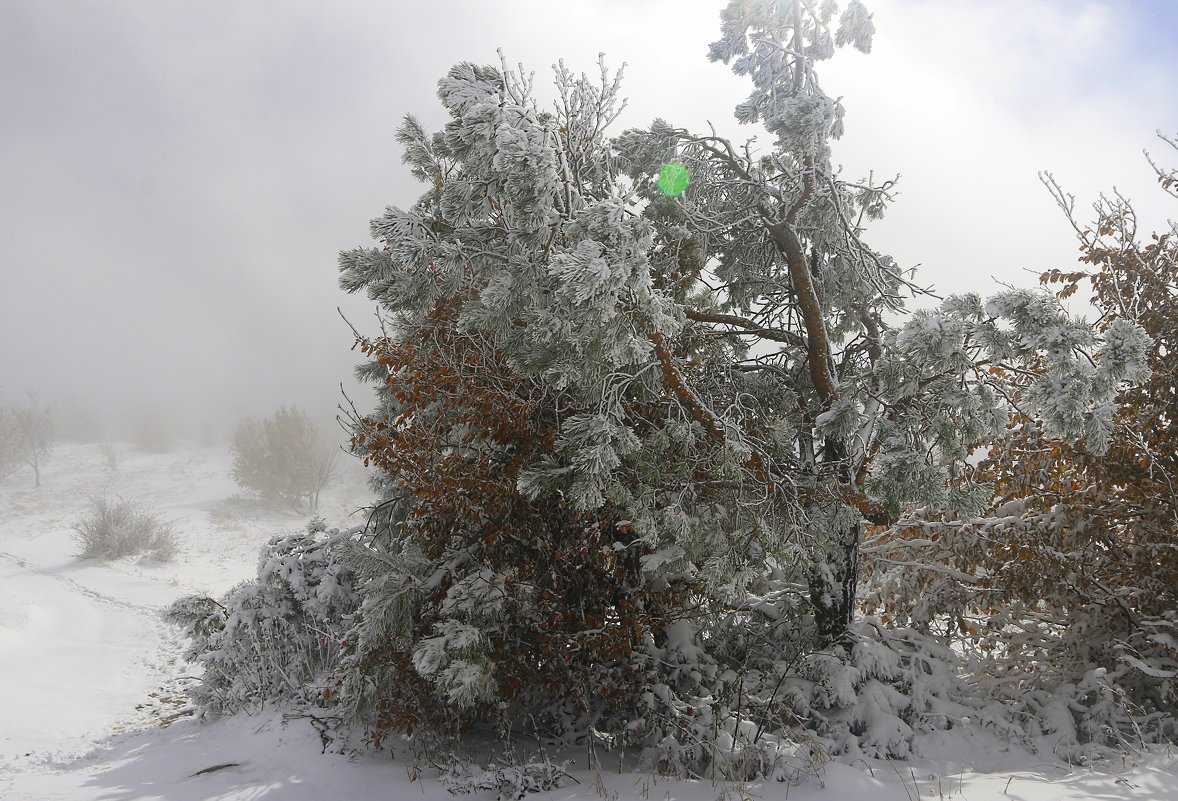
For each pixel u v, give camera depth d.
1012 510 8.05
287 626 8.41
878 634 7.72
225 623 8.35
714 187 7.91
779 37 7.92
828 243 7.94
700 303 8.41
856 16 7.82
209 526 33.91
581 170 6.64
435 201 7.60
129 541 27.11
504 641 6.27
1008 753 6.07
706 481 6.06
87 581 22.44
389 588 6.16
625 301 4.87
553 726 7.13
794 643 7.84
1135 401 7.34
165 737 8.09
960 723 6.53
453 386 6.41
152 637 15.01
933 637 8.12
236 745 7.05
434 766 6.27
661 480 5.98
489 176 5.47
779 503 6.22
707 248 7.66
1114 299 8.05
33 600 19.12
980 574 8.41
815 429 6.69
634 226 4.68
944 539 8.17
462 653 5.82
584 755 6.63
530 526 6.62
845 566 7.57
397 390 6.63
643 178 7.58
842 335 8.86
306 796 5.71
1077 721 6.43
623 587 6.84
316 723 6.98
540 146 5.02
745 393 7.35
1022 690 7.05
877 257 8.55
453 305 6.87
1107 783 5.01
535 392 6.46
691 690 7.05
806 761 5.59
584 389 5.51
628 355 5.12
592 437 5.21
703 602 7.52
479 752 6.71
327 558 8.44
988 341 5.32
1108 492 7.55
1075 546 7.57
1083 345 5.21
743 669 7.14
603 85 6.84
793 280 7.38
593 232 4.61
